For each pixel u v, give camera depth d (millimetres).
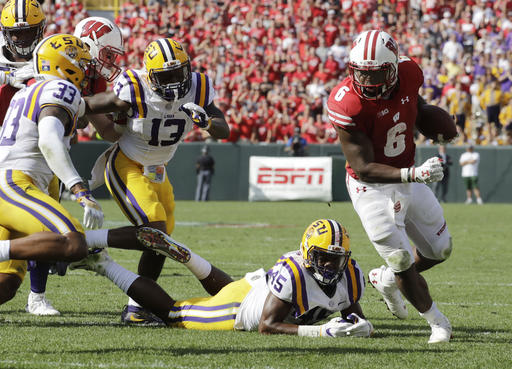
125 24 74125
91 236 15977
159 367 11930
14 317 17094
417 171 14078
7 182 14289
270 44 69375
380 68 13828
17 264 15227
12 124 14625
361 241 36875
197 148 66625
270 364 12242
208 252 31297
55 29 74188
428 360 12758
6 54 17984
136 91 16359
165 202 17562
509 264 29281
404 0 71750
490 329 16422
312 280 14695
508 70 65375
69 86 14656
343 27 70125
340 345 13867
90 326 15859
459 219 49625
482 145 64938
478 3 70438
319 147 65500
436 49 69000
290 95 67062
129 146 17062
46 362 12172
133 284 15828
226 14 72812
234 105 67250
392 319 17938
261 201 66062
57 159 13758
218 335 14805
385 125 14602
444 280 25000
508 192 63969
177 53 16078
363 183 15039
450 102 65562
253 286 15648
